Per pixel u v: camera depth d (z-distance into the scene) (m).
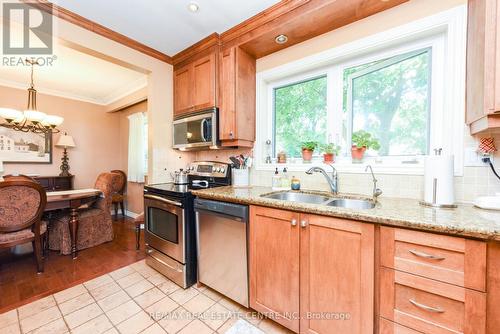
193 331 1.40
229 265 1.62
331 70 1.88
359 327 1.06
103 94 4.14
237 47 2.02
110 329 1.40
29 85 3.59
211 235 1.73
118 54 2.14
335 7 1.50
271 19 1.76
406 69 1.57
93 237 2.81
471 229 0.80
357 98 1.79
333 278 1.14
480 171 1.23
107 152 4.60
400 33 1.47
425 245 0.90
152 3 1.69
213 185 2.36
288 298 1.31
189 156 2.84
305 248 1.24
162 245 2.06
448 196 1.18
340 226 1.11
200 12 1.79
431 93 1.45
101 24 1.96
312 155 1.98
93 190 2.96
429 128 1.47
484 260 0.80
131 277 2.04
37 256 2.12
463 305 0.84
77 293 1.79
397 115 1.61
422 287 0.91
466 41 1.25
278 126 2.28
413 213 1.03
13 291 1.81
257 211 1.45
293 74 2.10
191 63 2.38
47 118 2.82
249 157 2.25
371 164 1.61
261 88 2.22
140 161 4.03
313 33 1.81
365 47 1.62
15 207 1.96
